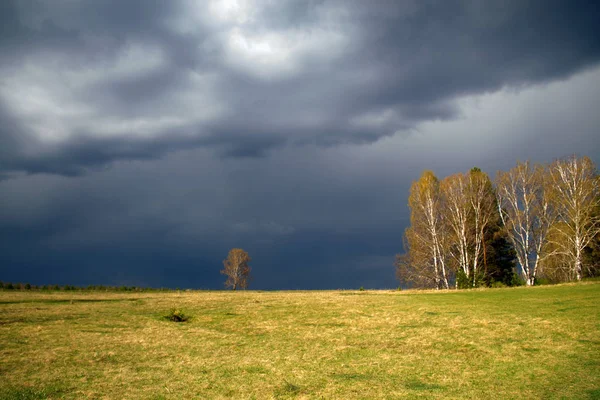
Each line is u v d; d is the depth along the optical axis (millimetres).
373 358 16297
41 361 16047
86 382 13523
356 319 25734
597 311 23188
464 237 55469
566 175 50344
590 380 12289
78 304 33906
